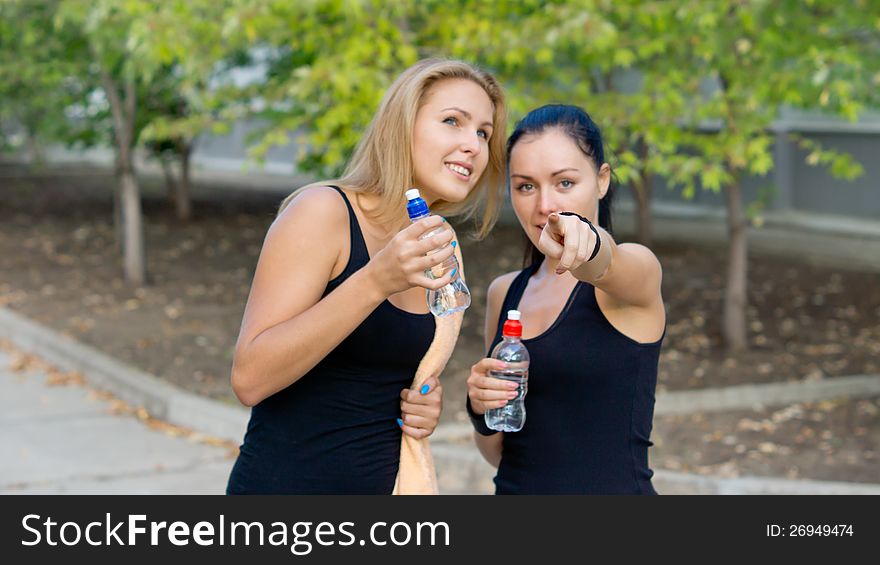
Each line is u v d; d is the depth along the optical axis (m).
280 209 2.50
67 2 9.04
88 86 12.26
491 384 2.51
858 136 16.75
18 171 27.66
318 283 2.38
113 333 9.23
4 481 5.76
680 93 7.54
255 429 2.53
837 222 16.52
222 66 10.94
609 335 2.51
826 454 6.02
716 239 15.10
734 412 6.89
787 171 17.80
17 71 11.32
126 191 11.77
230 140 30.55
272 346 2.27
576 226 2.19
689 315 9.79
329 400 2.46
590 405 2.52
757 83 7.14
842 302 10.42
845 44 7.67
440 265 2.29
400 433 2.57
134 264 11.82
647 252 2.47
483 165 2.55
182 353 8.52
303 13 7.15
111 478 5.85
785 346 8.66
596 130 2.57
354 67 6.64
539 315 2.62
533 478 2.55
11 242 14.80
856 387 7.32
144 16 7.32
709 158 7.37
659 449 6.14
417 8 7.36
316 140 6.82
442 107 2.47
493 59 6.96
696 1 6.66
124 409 7.37
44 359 8.83
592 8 6.60
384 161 2.46
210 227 16.44
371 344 2.45
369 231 2.47
